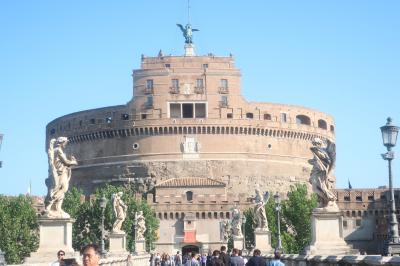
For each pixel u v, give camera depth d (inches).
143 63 6914.4
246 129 6614.2
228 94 6683.1
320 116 7278.5
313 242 1229.1
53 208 1218.6
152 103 6609.3
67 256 1180.5
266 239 2420.0
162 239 5994.1
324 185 1250.0
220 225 6003.9
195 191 6215.6
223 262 1278.3
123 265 1876.2
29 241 4138.8
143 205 5088.6
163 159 6486.2
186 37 7278.5
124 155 6628.9
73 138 7003.0
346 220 6195.9
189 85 6678.2
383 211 6151.6
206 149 6515.8
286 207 4877.0
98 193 4987.7
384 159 1014.4
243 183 6491.1
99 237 4463.6
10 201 4232.3
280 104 6904.5
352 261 830.5
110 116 6761.8
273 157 6727.4
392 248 947.3
